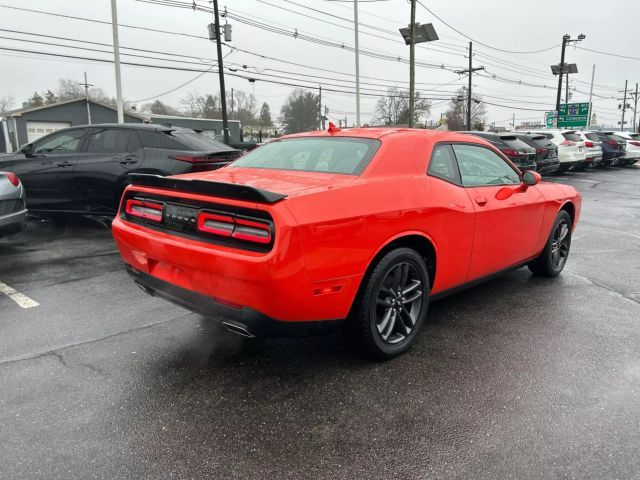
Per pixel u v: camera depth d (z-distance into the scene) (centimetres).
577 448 230
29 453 223
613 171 2127
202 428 245
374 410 263
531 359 324
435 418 255
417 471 215
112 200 699
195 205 285
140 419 252
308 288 261
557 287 486
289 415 257
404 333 330
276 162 365
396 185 315
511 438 238
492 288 481
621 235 768
